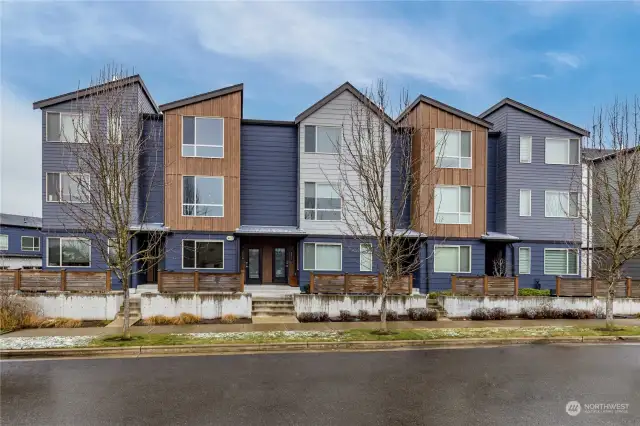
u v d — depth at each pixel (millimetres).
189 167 19094
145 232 18391
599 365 9508
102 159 11875
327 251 19594
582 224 21531
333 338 11703
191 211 19125
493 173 22812
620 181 15156
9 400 7094
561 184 22250
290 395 7348
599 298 16906
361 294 15992
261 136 20438
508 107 22016
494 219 22750
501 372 8883
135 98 18500
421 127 20188
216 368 9148
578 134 22328
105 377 8406
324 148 19844
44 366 9297
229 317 14680
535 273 21859
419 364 9555
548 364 9578
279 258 21234
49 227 18531
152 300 14422
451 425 6125
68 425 6090
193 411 6598
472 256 20609
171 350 10734
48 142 18594
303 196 19578
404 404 6938
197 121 19266
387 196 19641
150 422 6184
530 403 7016
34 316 13664
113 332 12492
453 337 12070
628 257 14023
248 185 20328
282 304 16062
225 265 19234
